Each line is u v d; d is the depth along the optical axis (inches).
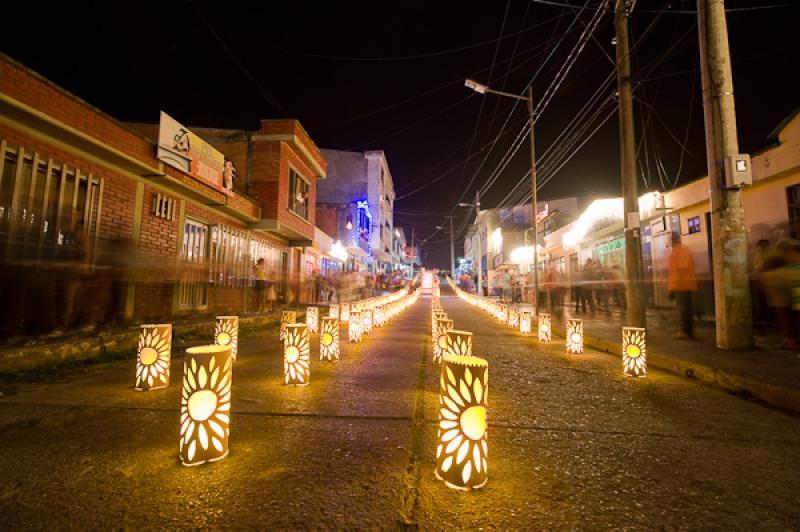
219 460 95.3
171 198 372.2
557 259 956.0
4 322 215.9
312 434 112.7
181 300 388.5
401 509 75.3
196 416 93.3
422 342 307.7
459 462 83.6
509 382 181.0
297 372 168.2
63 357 201.9
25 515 72.2
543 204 1336.1
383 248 1705.2
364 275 1284.4
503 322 504.7
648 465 96.0
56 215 255.8
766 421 128.8
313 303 764.0
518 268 1355.8
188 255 406.6
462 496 80.4
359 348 275.3
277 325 439.8
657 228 498.0
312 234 682.2
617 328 366.9
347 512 74.1
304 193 652.1
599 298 583.8
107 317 292.0
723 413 136.9
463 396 84.7
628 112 317.7
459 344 154.6
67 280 253.6
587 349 286.0
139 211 330.3
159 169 330.6
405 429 117.0
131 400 143.9
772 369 176.7
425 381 176.7
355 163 1445.6
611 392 164.1
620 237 595.5
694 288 278.8
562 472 92.0
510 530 69.3
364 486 83.7
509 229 1576.0
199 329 315.3
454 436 84.8
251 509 74.7
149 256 341.1
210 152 400.8
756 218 335.6
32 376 177.5
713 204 240.2
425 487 83.8
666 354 216.2
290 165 578.9
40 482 84.4
